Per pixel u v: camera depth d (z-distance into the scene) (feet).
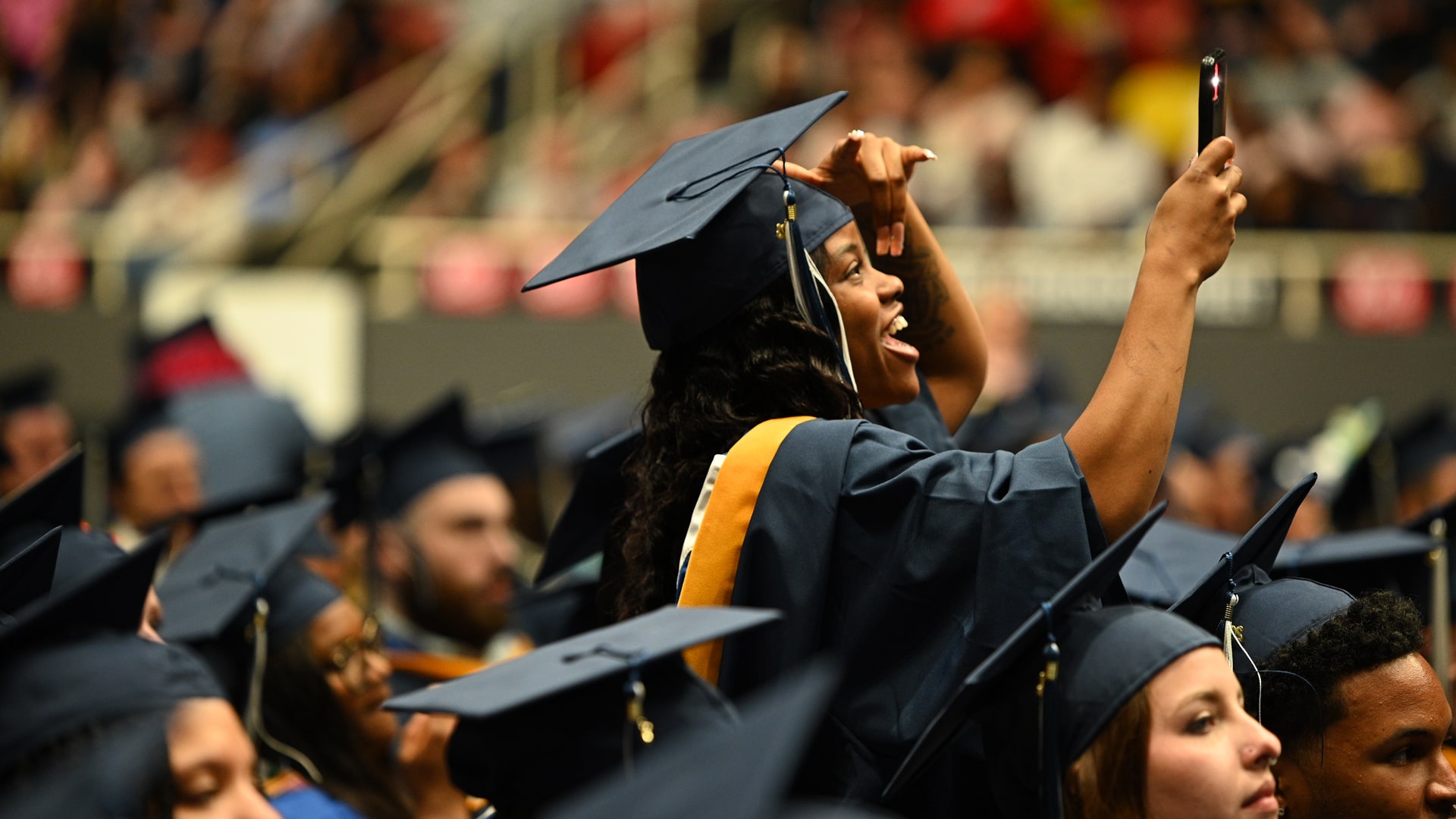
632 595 15.11
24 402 42.50
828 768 13.52
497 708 11.32
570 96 75.10
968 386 18.43
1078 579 12.15
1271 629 14.46
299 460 39.83
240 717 19.06
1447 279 63.77
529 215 68.39
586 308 65.51
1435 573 19.02
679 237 14.11
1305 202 64.95
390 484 29.84
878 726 13.47
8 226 69.26
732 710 11.93
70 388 66.18
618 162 71.15
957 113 67.72
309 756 19.27
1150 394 13.87
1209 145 14.64
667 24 76.84
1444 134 66.90
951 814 14.37
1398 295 63.67
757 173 14.73
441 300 66.08
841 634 13.71
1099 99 67.41
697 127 72.49
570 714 11.78
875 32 71.26
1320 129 66.74
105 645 11.64
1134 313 14.20
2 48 77.82
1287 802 14.32
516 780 12.00
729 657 13.79
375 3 75.77
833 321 14.98
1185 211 14.39
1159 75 68.80
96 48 78.02
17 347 66.39
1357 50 69.72
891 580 13.55
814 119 15.11
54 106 75.72
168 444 36.58
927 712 13.34
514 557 30.83
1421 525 21.16
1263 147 65.41
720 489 14.08
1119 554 12.42
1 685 11.25
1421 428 40.29
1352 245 64.08
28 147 74.38
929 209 64.80
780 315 14.85
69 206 71.41
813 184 16.51
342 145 71.92
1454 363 63.26
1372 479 40.52
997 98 68.03
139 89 75.61
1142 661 11.77
